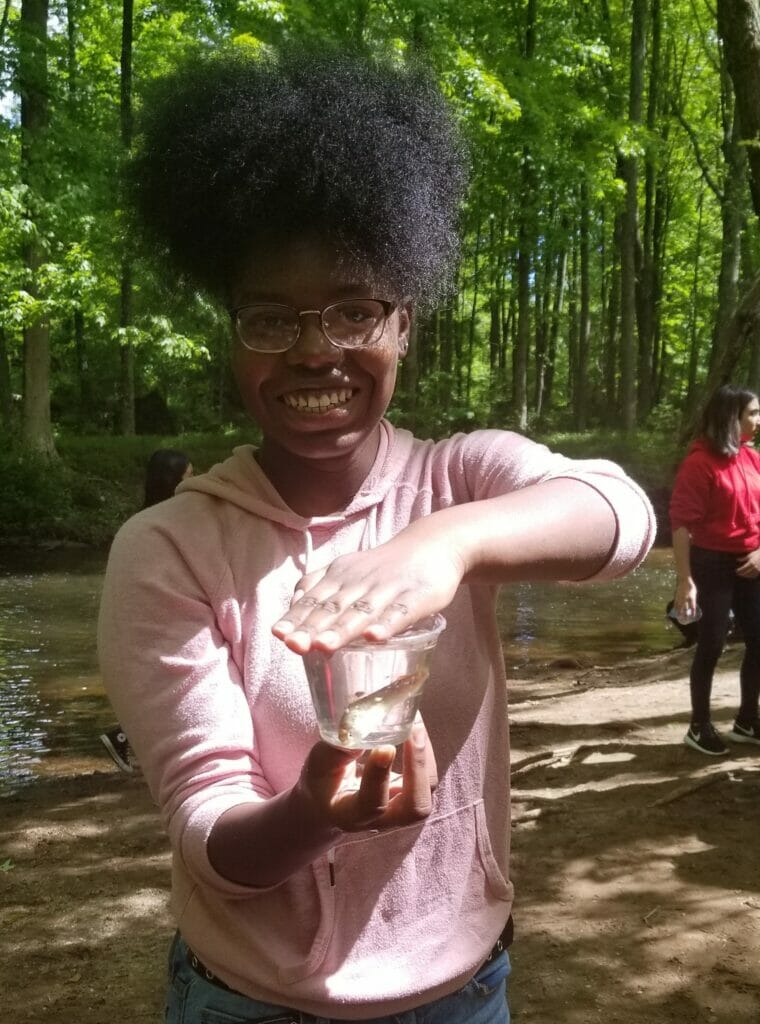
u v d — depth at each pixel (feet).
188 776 3.87
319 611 2.78
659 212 109.91
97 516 62.18
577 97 59.77
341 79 4.59
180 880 4.32
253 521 4.33
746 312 30.96
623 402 80.74
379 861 4.20
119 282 57.82
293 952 4.15
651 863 13.70
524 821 15.38
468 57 48.01
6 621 37.14
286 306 4.19
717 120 97.86
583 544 3.51
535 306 122.31
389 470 4.53
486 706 4.45
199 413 105.81
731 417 17.75
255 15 42.83
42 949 11.91
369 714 2.91
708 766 17.85
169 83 4.93
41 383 64.39
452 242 4.92
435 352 112.98
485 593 4.50
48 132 53.52
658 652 31.12
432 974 4.20
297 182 4.14
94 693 26.63
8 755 21.11
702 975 10.78
